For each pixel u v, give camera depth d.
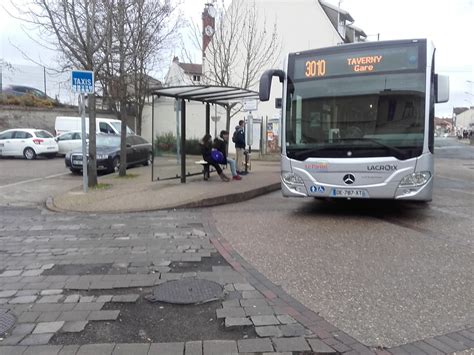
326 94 7.83
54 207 9.36
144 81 17.64
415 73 7.40
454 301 4.29
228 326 3.76
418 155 7.27
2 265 5.47
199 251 6.09
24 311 4.09
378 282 4.80
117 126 23.22
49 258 5.77
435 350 3.38
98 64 13.01
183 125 12.47
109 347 3.42
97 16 12.70
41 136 23.22
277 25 30.50
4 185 13.12
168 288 4.67
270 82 7.95
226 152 13.40
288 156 8.02
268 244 6.41
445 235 6.84
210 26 25.42
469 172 18.00
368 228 7.34
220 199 9.95
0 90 33.19
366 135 7.48
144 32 14.61
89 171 11.95
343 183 7.57
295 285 4.74
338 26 33.16
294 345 3.45
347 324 3.81
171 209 9.25
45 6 11.38
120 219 8.27
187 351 3.36
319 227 7.45
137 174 15.18
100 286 4.73
